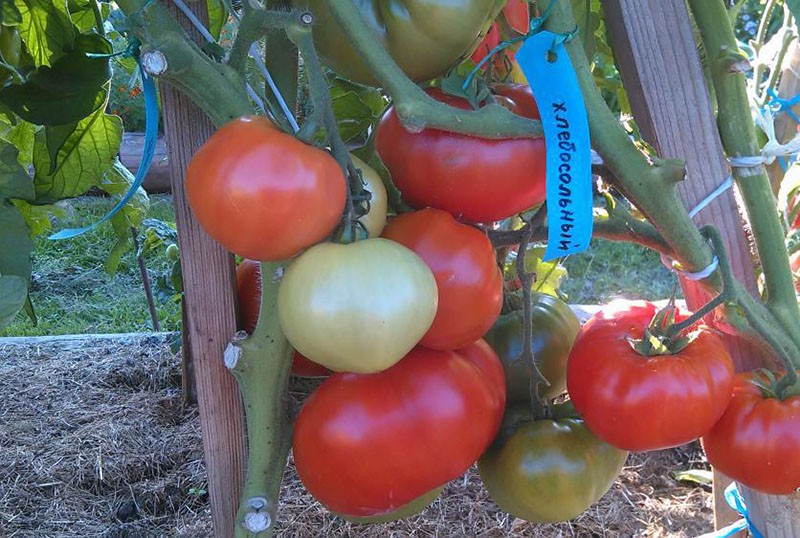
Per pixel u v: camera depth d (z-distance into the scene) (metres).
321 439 0.68
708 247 0.74
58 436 2.14
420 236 0.65
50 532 1.82
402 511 0.81
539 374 0.81
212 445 0.77
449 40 0.68
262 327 0.68
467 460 0.71
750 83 0.97
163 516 1.91
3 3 0.90
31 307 0.92
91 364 2.54
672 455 2.16
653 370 0.70
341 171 0.57
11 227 0.84
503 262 0.90
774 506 0.93
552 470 0.80
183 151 0.72
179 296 2.16
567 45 0.68
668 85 0.80
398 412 0.67
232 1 0.80
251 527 0.71
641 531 1.87
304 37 0.58
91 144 1.10
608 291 3.40
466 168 0.65
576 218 0.63
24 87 0.92
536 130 0.64
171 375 2.46
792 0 0.61
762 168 0.83
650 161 0.72
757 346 0.82
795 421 0.73
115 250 1.64
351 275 0.54
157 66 0.58
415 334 0.56
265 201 0.54
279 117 0.70
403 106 0.60
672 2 0.80
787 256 0.83
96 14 1.03
